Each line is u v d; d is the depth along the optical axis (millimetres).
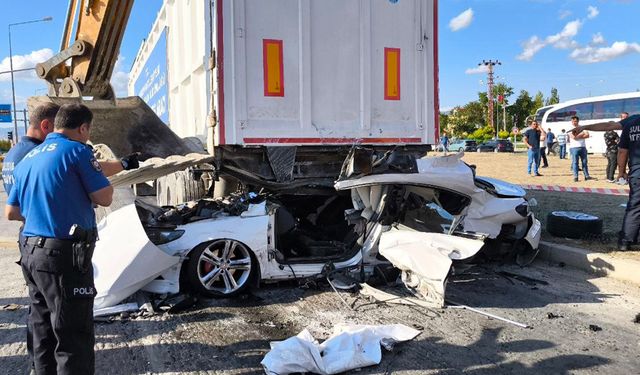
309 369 3293
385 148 6133
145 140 5492
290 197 6191
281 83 5555
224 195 6520
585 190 10688
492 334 3982
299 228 5953
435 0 6309
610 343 3803
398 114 6188
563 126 32156
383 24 6027
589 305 4652
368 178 4895
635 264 5340
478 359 3551
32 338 3045
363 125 5977
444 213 5680
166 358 3600
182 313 4492
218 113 5309
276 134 5566
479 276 5629
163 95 8805
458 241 4551
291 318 4352
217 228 4855
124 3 5086
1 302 4934
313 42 5676
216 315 4438
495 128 83250
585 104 30984
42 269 2711
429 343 3814
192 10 6332
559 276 5645
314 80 5711
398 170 4957
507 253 6113
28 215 2781
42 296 2926
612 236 6840
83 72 5359
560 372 3354
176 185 8117
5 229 9578
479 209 5609
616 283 5336
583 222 6664
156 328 4152
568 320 4273
